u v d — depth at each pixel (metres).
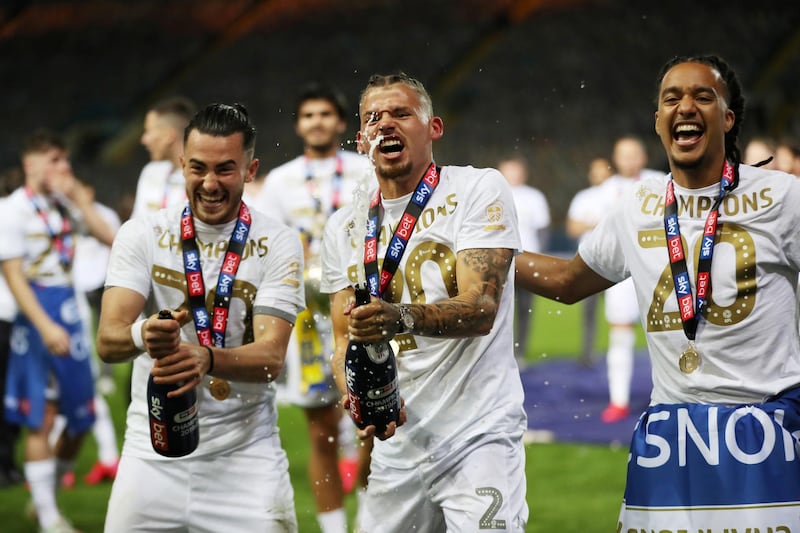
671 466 3.74
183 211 4.12
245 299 4.04
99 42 35.03
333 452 5.96
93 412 6.79
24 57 35.03
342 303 4.05
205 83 32.66
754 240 3.67
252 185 9.82
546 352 14.34
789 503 3.62
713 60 3.85
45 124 32.12
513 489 3.79
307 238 6.43
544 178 26.94
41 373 6.52
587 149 27.36
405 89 3.84
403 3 33.91
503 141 28.19
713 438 3.69
